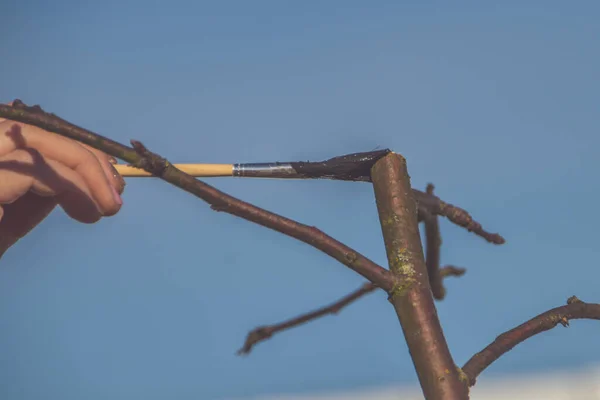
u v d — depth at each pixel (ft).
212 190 4.67
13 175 4.84
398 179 4.97
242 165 4.98
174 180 4.63
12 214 5.18
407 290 4.84
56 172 4.90
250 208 4.72
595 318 5.04
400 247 4.90
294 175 5.00
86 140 4.55
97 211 4.97
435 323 4.82
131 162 4.58
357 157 5.00
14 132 4.88
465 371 4.81
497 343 4.90
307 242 4.79
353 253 4.83
